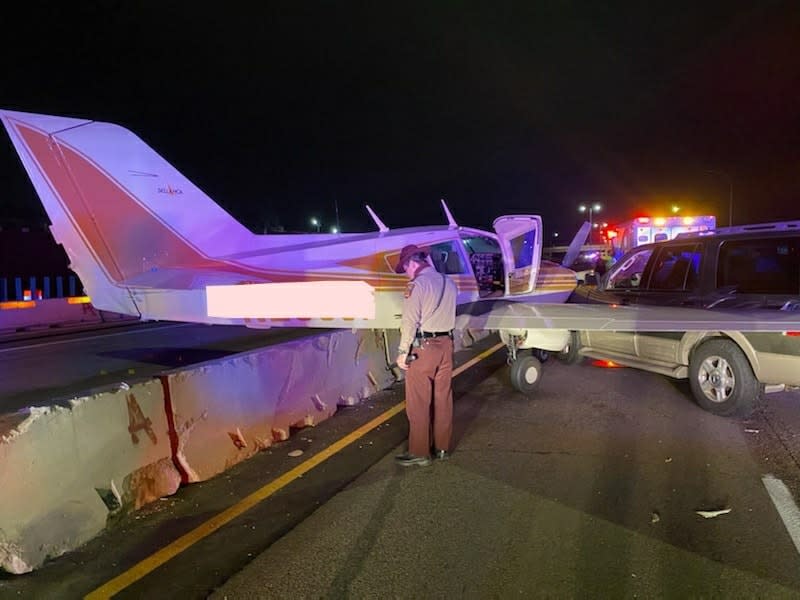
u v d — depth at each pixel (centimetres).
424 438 475
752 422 577
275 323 630
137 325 1524
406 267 477
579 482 436
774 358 542
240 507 401
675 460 477
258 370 525
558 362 885
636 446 514
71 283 2144
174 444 433
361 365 712
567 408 639
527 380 698
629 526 365
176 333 1340
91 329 1453
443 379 484
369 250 726
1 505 315
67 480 350
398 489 429
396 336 807
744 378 568
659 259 712
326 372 634
